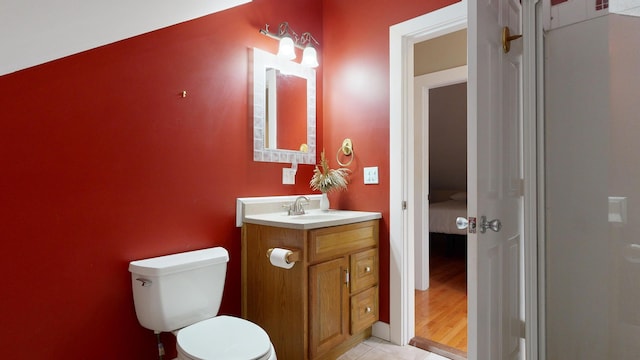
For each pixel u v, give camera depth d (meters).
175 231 1.83
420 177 3.10
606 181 1.59
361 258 2.11
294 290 1.80
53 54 1.22
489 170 1.29
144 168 1.71
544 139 1.74
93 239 1.55
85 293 1.53
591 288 1.64
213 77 2.00
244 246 2.09
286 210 2.33
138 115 1.70
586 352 1.66
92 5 1.12
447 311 2.67
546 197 1.74
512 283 1.54
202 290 1.70
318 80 2.63
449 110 5.27
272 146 2.30
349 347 2.10
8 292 1.35
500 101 1.41
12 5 0.92
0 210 1.33
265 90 2.26
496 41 1.36
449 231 4.14
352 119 2.46
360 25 2.42
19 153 1.37
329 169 2.51
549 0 1.71
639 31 1.51
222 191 2.03
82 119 1.52
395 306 2.19
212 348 1.31
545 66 1.73
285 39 2.25
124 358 1.64
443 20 2.01
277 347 1.89
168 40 1.81
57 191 1.46
